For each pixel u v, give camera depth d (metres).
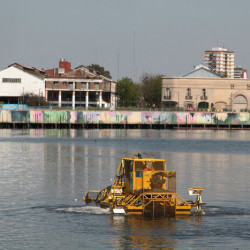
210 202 69.06
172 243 49.97
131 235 52.22
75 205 65.75
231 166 117.62
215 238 51.47
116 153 152.38
